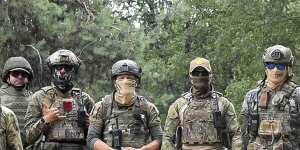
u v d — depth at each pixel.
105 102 8.01
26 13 14.05
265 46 21.20
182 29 27.02
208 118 7.93
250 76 21.39
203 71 7.94
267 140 7.92
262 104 7.95
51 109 8.19
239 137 7.86
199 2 26.11
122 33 14.93
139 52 15.12
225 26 22.56
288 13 19.27
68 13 14.73
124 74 7.89
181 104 8.08
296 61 20.38
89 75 14.40
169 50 28.30
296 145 7.87
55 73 8.41
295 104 7.84
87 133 8.28
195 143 7.93
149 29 19.45
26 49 14.02
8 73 9.18
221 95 8.05
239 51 22.09
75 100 8.48
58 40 14.30
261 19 21.19
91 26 14.54
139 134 7.93
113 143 7.86
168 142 8.00
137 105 7.99
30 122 8.30
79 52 14.34
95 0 16.03
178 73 26.56
